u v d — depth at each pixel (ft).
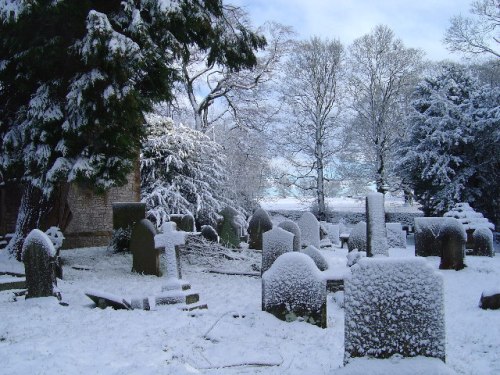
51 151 43.78
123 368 19.06
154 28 45.98
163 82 48.16
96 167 43.29
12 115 47.78
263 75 126.31
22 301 30.53
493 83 120.37
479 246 57.41
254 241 67.62
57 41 41.39
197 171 103.60
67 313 27.81
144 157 99.35
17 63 44.16
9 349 21.30
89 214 68.03
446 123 111.65
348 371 16.60
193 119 132.57
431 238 57.06
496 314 28.78
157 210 93.76
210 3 52.70
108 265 48.49
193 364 20.20
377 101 133.39
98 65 41.68
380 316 17.78
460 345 23.86
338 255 63.98
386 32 131.95
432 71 142.20
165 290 30.40
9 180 51.19
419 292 17.66
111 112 42.34
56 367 18.98
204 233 65.57
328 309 31.78
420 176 116.98
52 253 30.96
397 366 16.67
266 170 136.05
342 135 138.10
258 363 20.33
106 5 45.68
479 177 111.55
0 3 39.60
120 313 28.09
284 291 26.71
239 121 127.65
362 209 155.22
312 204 141.18
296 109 135.44
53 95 43.52
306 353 21.90
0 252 50.01
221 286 39.75
